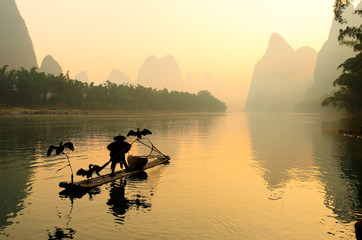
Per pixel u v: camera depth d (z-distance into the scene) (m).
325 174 12.24
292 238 6.07
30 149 19.56
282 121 73.69
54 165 14.03
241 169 13.34
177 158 16.61
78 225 6.70
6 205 8.12
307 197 8.91
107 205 8.12
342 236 6.19
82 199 8.68
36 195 9.09
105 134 31.06
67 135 29.77
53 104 130.88
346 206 8.09
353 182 10.84
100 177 11.23
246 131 39.16
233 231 6.38
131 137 29.02
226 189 9.80
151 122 60.31
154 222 6.87
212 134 33.62
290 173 12.46
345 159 16.27
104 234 6.21
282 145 23.25
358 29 36.12
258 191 9.58
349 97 51.88
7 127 41.34
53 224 6.75
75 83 136.62
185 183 10.70
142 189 9.82
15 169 13.04
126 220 6.98
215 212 7.55
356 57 40.47
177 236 6.12
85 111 134.00
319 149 20.64
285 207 7.98
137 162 12.80
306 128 45.38
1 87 111.31
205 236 6.13
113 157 11.73
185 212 7.55
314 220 7.05
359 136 30.86
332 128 44.72
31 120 63.06
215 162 15.26
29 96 117.69
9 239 5.98
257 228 6.57
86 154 17.52
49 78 127.88
